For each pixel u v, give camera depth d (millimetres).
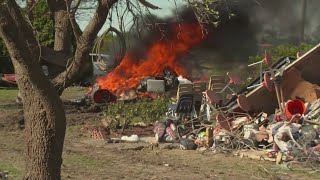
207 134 17578
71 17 8586
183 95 19359
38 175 7352
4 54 50938
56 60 21094
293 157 15023
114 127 21016
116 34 8766
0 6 6121
